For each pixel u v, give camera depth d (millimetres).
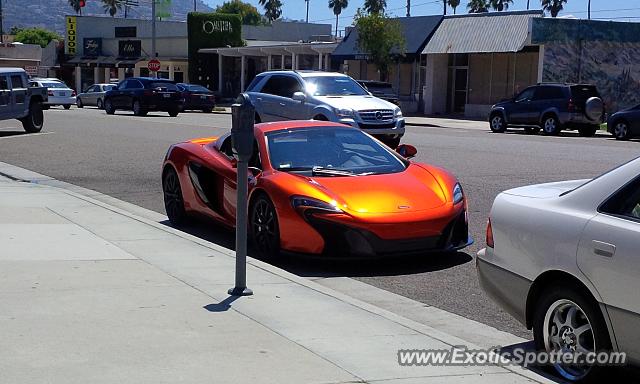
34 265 8000
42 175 16188
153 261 8305
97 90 48625
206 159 10188
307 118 20031
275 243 8633
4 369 5094
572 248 5148
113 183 15125
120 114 41000
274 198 8578
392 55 43875
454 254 9219
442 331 6559
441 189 8805
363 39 43531
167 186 11125
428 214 8312
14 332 5844
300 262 8906
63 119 35156
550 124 29578
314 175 8945
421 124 35906
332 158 9375
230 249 9594
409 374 5215
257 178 8969
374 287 7922
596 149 20938
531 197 5699
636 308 4766
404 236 8180
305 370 5223
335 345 5742
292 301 6855
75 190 14375
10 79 25281
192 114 43531
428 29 43688
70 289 7098
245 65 60938
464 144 22250
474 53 41438
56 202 12172
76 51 73250
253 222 9008
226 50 57906
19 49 55188
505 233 5684
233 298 6906
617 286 4859
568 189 5750
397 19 44062
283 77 21141
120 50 69750
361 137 9875
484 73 42094
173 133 26281
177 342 5703
